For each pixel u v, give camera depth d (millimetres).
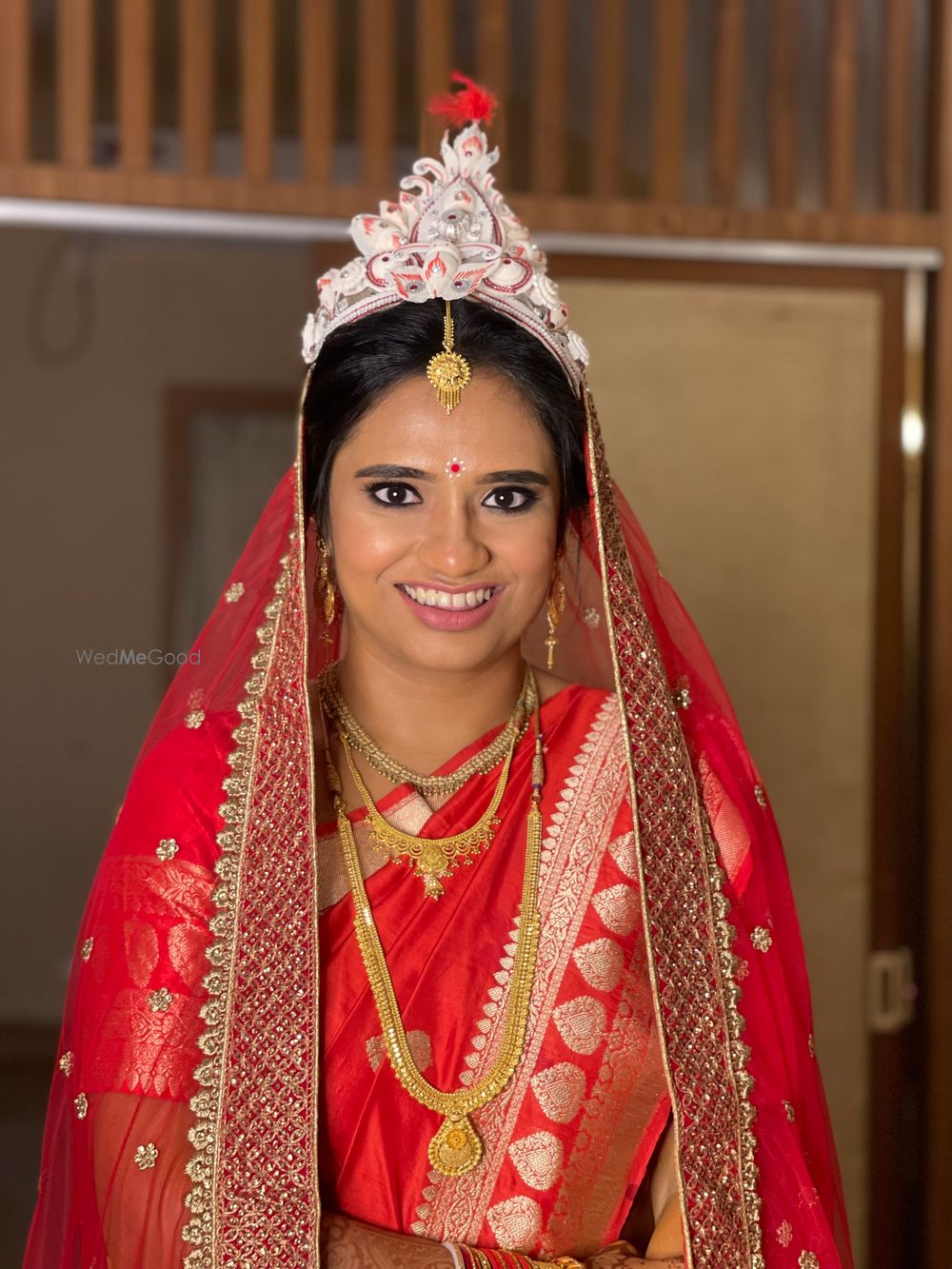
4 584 3281
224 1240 1302
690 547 3064
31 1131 3334
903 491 3129
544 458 1346
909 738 3160
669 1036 1381
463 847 1418
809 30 3133
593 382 3023
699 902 1440
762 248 3002
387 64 2936
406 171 3150
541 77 2961
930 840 3100
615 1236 1421
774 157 3031
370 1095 1349
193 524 3338
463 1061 1364
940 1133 3082
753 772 1574
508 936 1400
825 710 3129
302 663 1366
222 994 1356
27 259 3230
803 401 3076
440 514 1316
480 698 1464
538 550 1355
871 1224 3160
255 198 2900
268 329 3330
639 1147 1425
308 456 1425
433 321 1323
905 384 3115
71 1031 1434
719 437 3057
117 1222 1318
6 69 2838
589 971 1404
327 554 1482
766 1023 1452
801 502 3090
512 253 1393
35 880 3355
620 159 2994
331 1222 1319
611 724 1517
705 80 3133
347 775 1461
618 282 3014
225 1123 1325
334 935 1391
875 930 3164
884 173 3062
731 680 3092
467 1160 1344
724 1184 1380
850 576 3117
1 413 3260
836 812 3143
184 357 3311
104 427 3299
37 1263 1443
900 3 3035
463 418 1308
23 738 3322
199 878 1383
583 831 1451
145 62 2875
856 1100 3156
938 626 3064
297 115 3182
